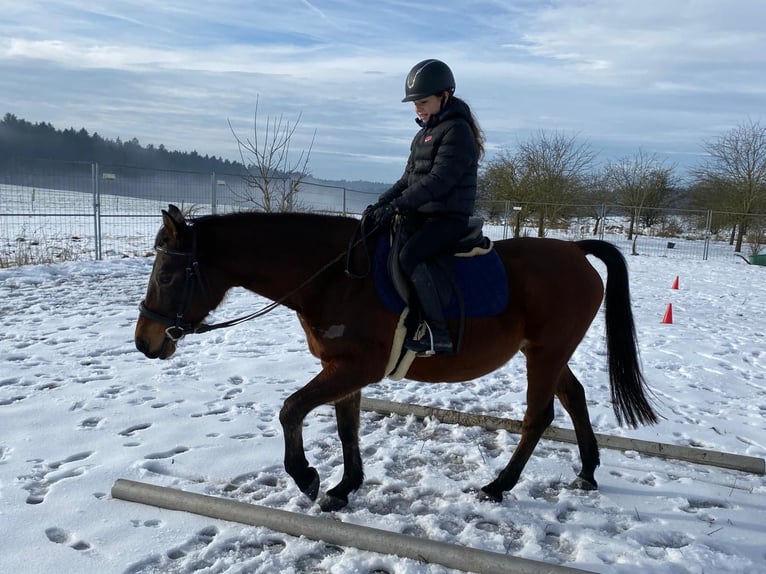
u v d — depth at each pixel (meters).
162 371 5.89
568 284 3.68
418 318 3.26
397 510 3.55
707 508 3.67
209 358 6.46
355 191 17.84
